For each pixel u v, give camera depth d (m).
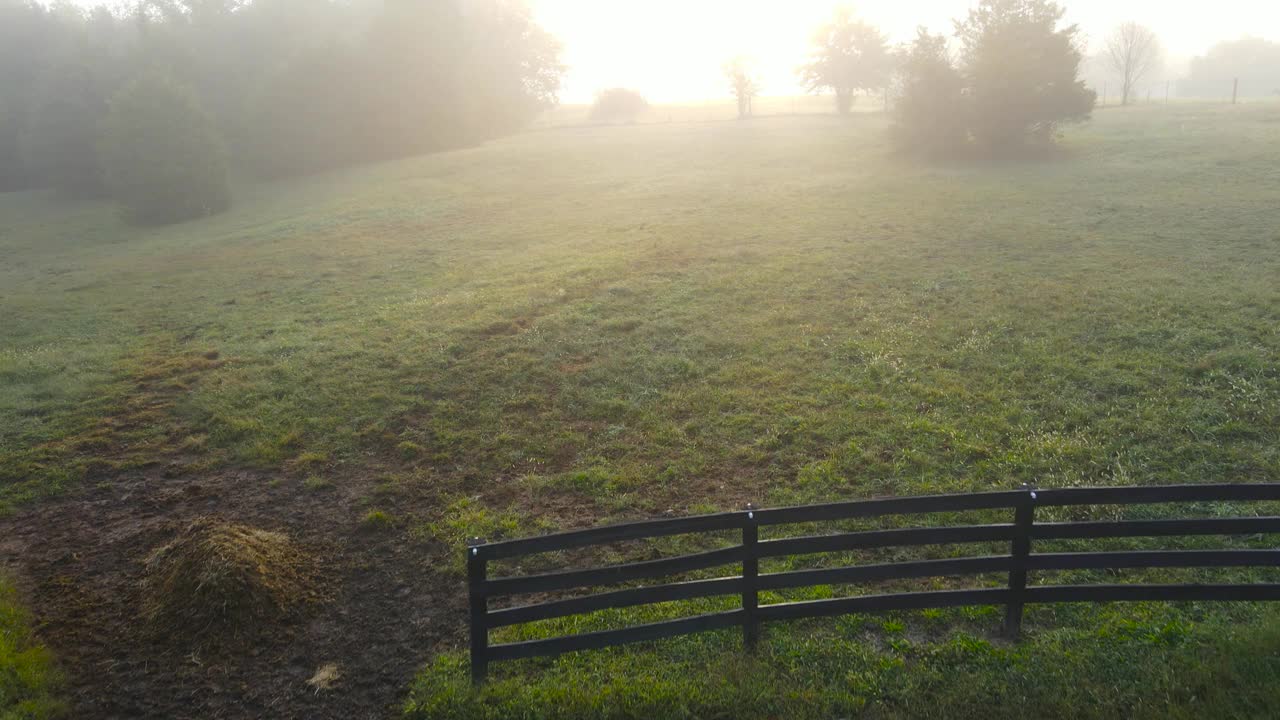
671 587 6.52
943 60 37.22
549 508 9.96
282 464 11.55
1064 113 34.19
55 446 12.31
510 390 13.73
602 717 6.07
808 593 7.92
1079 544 8.47
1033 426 11.05
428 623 7.82
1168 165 28.95
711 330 15.98
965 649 6.75
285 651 7.48
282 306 20.56
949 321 15.45
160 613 7.93
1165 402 11.36
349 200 39.28
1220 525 6.43
